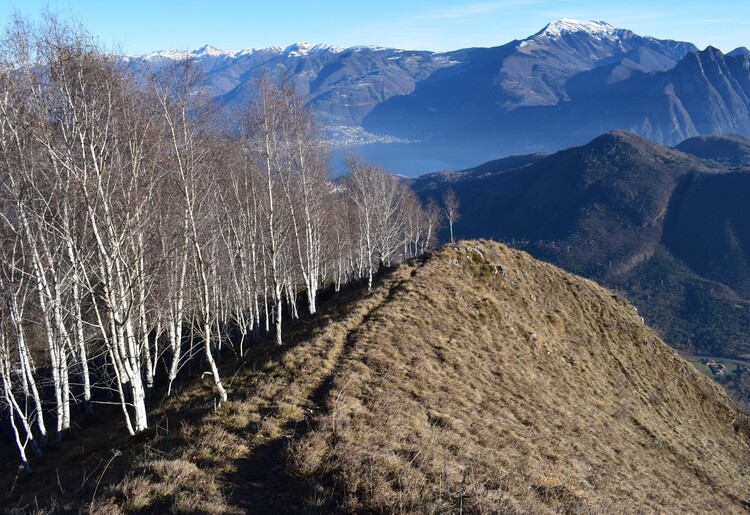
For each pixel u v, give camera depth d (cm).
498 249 3972
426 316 2448
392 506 868
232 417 1249
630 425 2502
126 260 1623
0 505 1175
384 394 1481
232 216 3170
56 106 1623
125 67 1719
